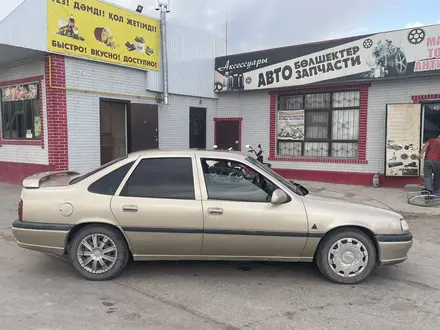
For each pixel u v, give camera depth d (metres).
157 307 3.94
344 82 12.04
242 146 14.63
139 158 4.78
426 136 11.16
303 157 13.28
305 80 12.66
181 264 5.27
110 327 3.51
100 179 4.70
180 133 13.62
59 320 3.63
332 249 4.60
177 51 13.16
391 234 4.57
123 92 11.50
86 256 4.63
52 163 9.88
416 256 5.81
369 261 4.59
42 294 4.23
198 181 4.67
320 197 4.91
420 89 11.14
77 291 4.32
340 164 12.53
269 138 13.99
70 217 4.55
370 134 11.99
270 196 4.63
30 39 9.01
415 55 10.79
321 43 12.26
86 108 10.51
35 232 4.58
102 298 4.14
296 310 3.91
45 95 9.99
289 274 4.94
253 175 4.73
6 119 11.49
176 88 13.21
